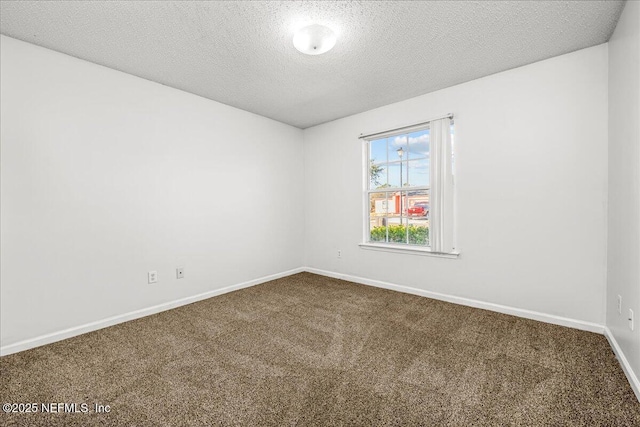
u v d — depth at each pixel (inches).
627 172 68.1
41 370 71.0
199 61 95.4
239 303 120.4
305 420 53.8
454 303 118.0
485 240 109.7
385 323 98.8
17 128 81.1
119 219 101.5
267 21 74.8
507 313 105.3
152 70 101.4
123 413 56.0
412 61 96.3
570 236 92.9
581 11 71.4
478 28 78.4
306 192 175.9
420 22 75.7
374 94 124.3
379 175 145.2
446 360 74.5
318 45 80.4
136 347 82.8
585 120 89.7
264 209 153.6
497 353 77.7
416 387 63.6
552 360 73.6
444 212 116.5
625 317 68.8
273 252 158.7
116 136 100.6
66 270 89.9
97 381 66.4
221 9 70.0
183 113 119.7
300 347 82.4
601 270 88.0
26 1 66.1
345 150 155.1
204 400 59.6
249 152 146.0
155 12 70.7
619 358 71.4
